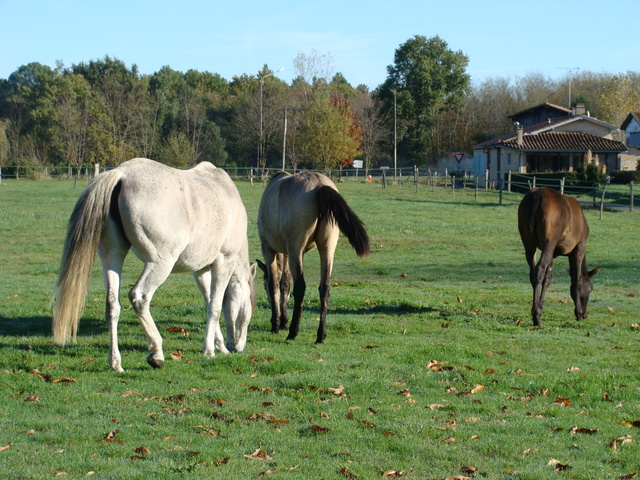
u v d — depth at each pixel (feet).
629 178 155.94
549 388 19.30
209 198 20.27
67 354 21.90
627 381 20.36
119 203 17.87
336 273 49.42
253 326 28.99
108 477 12.31
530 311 34.01
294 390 18.02
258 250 60.03
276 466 13.25
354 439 14.85
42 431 14.49
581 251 31.89
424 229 76.69
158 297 35.81
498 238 71.41
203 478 12.43
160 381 18.52
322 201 24.13
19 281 41.24
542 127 167.94
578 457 14.40
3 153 175.63
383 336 26.96
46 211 85.51
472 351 23.56
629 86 251.19
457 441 14.99
